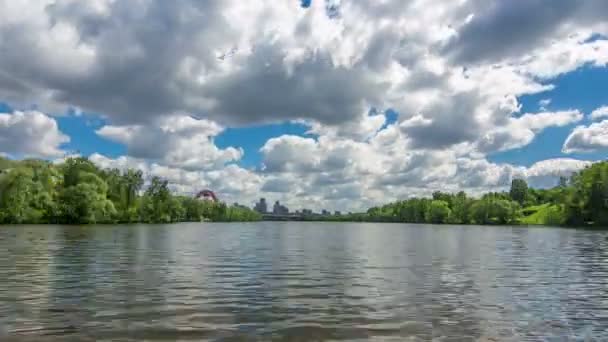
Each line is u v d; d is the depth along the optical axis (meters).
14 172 126.12
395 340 13.09
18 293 19.81
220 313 16.20
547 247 56.00
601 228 141.75
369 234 108.75
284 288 21.98
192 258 37.31
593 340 13.30
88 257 36.19
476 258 39.88
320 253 45.16
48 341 12.59
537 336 13.68
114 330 13.73
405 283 24.03
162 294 19.86
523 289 22.25
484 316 16.16
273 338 13.14
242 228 161.88
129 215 166.25
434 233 114.06
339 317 15.79
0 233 76.94
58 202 133.75
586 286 23.38
